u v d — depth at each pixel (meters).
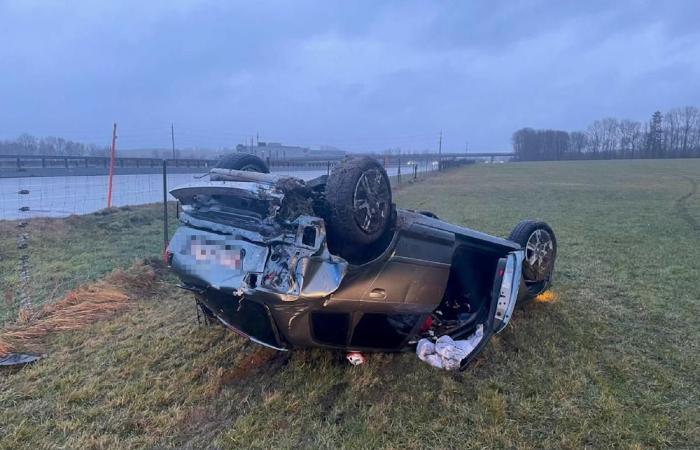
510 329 4.57
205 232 3.39
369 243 3.28
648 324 4.82
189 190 3.46
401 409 3.21
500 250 4.53
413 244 3.60
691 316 5.05
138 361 3.89
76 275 6.46
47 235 8.93
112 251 8.06
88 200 13.64
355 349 3.55
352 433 2.96
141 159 25.92
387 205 3.41
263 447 2.83
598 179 39.44
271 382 3.56
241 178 3.37
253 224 3.21
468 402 3.31
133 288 5.68
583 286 6.19
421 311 3.78
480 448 2.82
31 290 5.77
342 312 3.25
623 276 6.71
